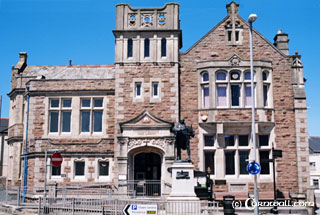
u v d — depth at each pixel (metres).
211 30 24.22
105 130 24.02
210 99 23.06
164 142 22.05
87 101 24.75
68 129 24.44
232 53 23.84
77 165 23.75
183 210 16.30
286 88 23.55
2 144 42.56
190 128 17.94
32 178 23.72
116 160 22.62
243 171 22.86
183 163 17.11
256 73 23.27
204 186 21.34
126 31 23.89
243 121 22.64
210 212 16.98
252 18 17.14
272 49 23.92
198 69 23.73
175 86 23.30
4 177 35.09
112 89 24.31
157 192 22.23
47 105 24.50
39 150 23.91
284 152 22.83
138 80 23.53
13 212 18.95
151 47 23.83
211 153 23.25
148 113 22.44
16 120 29.58
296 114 23.12
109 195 19.97
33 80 24.77
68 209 17.64
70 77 29.02
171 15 24.05
